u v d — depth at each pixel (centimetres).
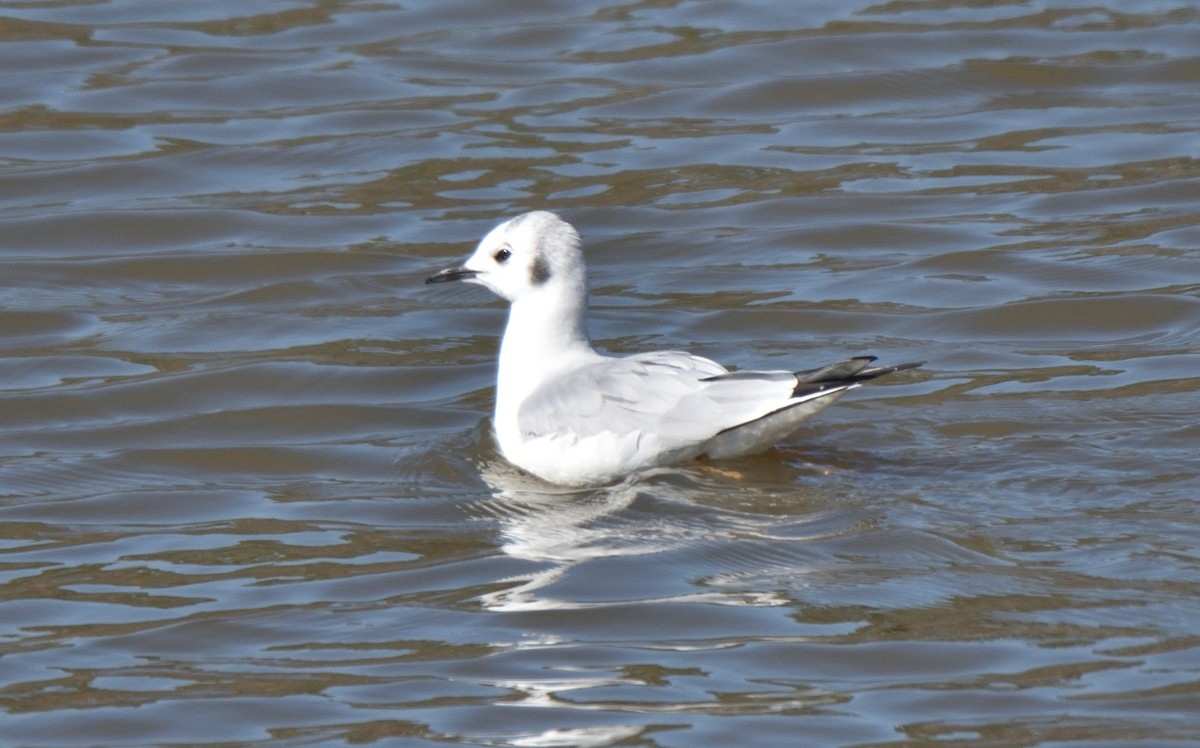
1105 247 1806
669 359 1341
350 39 2416
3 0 2533
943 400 1467
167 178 2039
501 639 1095
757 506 1267
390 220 1927
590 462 1319
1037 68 2286
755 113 2202
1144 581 1123
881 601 1117
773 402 1268
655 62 2331
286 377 1579
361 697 1027
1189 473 1288
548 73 2312
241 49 2372
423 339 1670
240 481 1390
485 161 2059
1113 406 1434
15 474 1397
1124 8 2469
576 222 1909
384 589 1176
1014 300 1694
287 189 2009
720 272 1797
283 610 1149
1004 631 1072
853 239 1859
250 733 994
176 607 1160
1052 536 1195
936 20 2445
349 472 1400
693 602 1130
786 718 986
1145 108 2169
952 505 1251
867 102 2225
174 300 1767
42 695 1044
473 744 970
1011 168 2028
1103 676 1015
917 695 1006
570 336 1396
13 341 1672
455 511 1305
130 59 2339
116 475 1401
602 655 1067
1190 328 1620
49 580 1206
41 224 1920
